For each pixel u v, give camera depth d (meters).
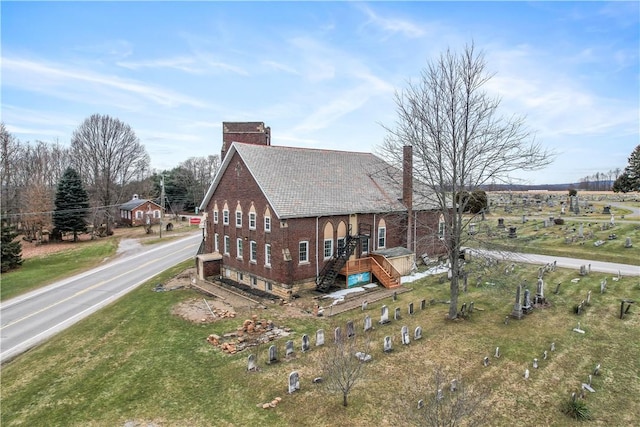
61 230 61.59
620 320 23.11
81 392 17.00
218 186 37.28
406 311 25.80
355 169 39.19
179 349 20.77
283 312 26.19
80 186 63.62
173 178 116.19
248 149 33.62
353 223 33.56
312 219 30.72
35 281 39.00
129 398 16.34
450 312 24.03
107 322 25.38
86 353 20.91
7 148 67.69
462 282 31.64
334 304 27.53
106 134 79.00
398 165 28.94
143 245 58.28
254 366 18.36
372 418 14.37
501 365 18.12
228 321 24.80
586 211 63.62
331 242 32.25
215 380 17.52
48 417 15.33
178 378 17.77
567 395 15.76
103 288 35.94
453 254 24.23
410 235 35.62
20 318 28.34
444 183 24.28
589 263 36.41
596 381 16.75
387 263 32.50
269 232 30.47
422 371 17.66
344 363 15.89
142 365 19.14
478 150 22.66
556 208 70.62
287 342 19.56
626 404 15.16
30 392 17.28
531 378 17.00
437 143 22.97
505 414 14.54
